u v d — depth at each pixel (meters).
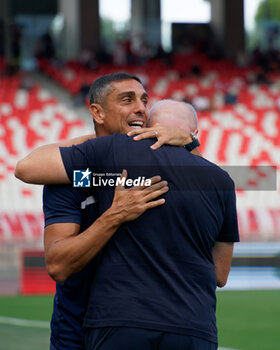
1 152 37.25
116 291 5.68
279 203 32.12
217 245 6.44
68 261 5.83
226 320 18.25
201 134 41.81
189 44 70.81
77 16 67.06
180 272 5.76
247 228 29.80
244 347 15.02
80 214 6.23
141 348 5.55
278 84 58.38
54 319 6.48
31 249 26.05
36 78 57.00
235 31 70.56
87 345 5.91
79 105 49.34
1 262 26.11
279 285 24.33
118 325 5.57
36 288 23.44
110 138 6.14
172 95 52.81
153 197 5.75
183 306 5.64
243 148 39.75
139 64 63.59
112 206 5.77
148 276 5.69
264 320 18.22
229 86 55.94
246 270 24.28
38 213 29.97
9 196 32.41
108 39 79.00
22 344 15.05
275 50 70.00
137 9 79.06
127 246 5.77
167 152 6.00
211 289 5.93
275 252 24.34
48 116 45.34
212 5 72.44
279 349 14.79
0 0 64.69
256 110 49.00
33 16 71.12
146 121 6.72
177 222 5.80
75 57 67.12
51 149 6.17
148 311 5.59
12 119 44.09
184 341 5.59
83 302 6.26
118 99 6.53
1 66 59.03
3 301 21.42
